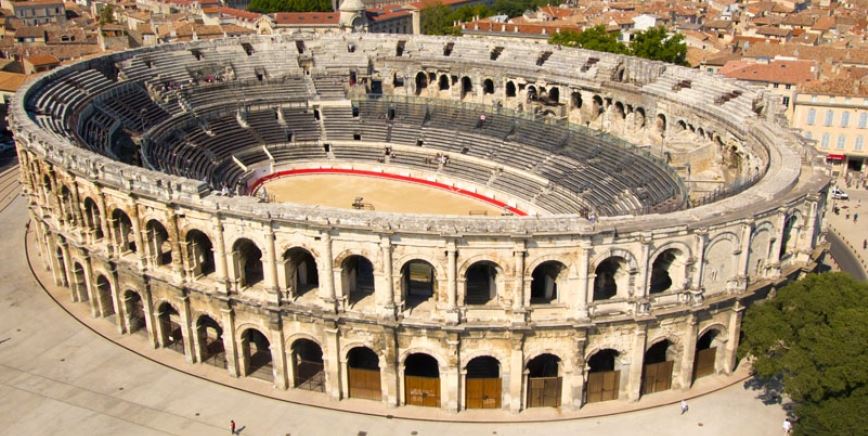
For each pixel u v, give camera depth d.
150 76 124.88
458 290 64.69
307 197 115.38
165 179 69.12
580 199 103.00
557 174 110.00
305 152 128.50
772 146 82.44
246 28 198.00
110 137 102.81
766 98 93.62
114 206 73.94
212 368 74.50
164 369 74.19
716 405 68.25
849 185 125.25
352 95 137.12
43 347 77.56
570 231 61.97
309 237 64.94
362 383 69.31
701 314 67.94
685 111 104.38
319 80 138.75
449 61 136.12
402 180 123.25
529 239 62.19
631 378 68.19
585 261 63.00
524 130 121.56
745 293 68.38
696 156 97.94
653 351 73.25
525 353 66.19
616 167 105.44
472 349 66.12
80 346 77.81
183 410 68.19
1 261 95.88
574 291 64.56
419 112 132.88
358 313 66.38
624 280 65.56
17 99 94.00
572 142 114.81
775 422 66.06
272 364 73.25
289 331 69.25
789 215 69.69
